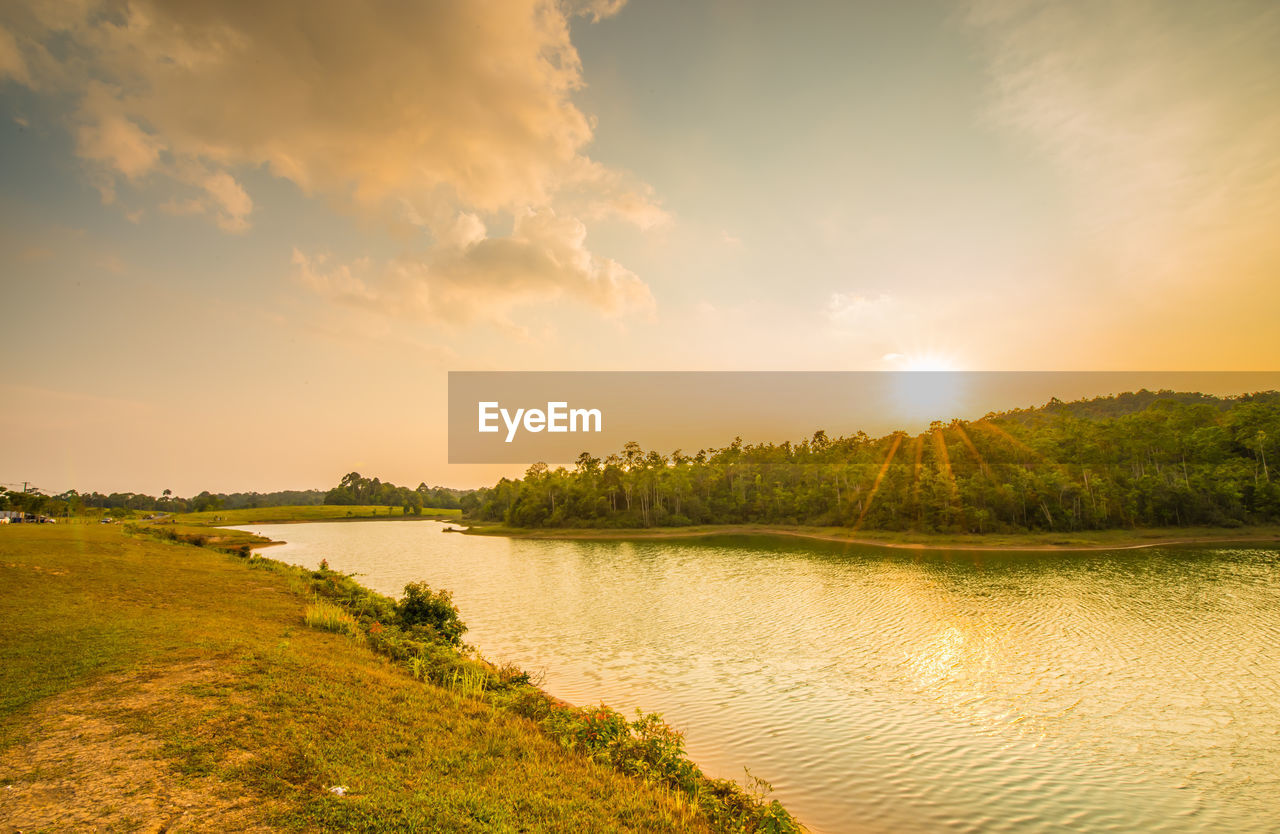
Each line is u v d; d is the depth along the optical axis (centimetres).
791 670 2494
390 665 1662
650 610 3856
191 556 3981
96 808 754
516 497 14538
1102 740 1786
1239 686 2241
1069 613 3522
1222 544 6962
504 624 3444
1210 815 1387
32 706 1073
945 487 8394
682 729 1870
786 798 1449
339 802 816
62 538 4109
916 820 1359
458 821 810
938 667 2522
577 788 1001
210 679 1252
